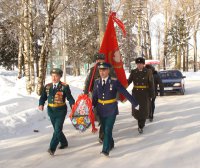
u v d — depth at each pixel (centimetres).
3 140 789
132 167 577
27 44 1617
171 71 1925
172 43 5175
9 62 4069
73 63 4131
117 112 663
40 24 1617
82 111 671
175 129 874
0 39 2117
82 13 1659
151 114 990
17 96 1202
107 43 848
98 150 691
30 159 638
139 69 858
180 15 4916
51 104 665
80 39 3306
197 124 929
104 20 1309
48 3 1417
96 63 763
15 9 1557
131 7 3403
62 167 586
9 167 593
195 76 3906
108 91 652
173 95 1816
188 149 683
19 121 923
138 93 845
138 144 734
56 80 668
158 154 653
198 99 1534
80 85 2373
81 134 843
